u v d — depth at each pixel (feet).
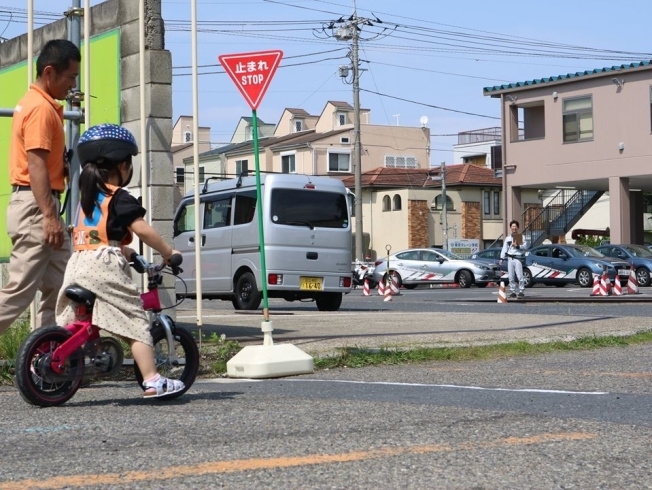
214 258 72.18
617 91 136.05
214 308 75.31
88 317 22.70
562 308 67.62
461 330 44.21
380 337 40.27
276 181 68.54
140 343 22.61
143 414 21.45
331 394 25.57
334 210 70.54
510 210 148.66
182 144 301.84
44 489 14.57
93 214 22.47
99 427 19.76
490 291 112.47
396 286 115.03
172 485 14.79
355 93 159.02
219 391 26.37
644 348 39.32
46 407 22.58
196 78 33.09
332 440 18.29
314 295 71.05
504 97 148.87
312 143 232.73
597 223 207.51
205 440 18.30
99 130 22.61
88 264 22.27
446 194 211.41
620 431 19.40
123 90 33.96
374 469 15.85
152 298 23.52
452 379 29.40
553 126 143.33
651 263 117.91
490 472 15.70
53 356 22.25
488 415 21.31
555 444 17.95
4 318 24.90
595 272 116.37
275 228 67.82
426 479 15.21
